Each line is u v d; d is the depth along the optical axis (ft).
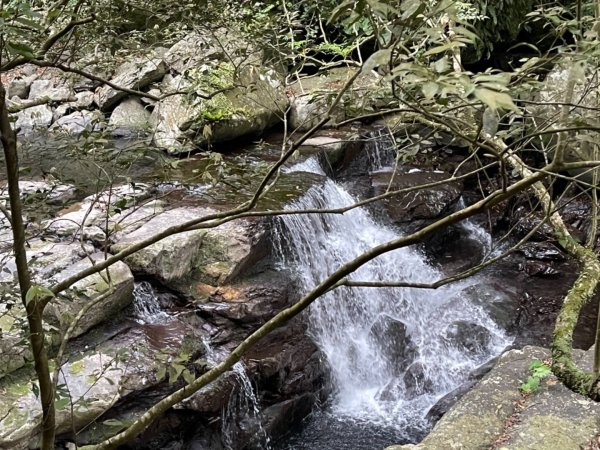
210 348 14.14
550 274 22.30
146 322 13.97
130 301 13.84
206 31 8.81
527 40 29.12
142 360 12.51
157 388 12.48
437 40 3.90
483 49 27.61
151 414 5.22
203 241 15.78
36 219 7.46
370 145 23.89
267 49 8.48
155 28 6.98
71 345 12.37
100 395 11.34
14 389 10.48
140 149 7.20
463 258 23.03
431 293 21.11
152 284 14.66
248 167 10.29
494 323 19.99
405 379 18.35
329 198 20.04
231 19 7.82
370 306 19.38
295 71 8.19
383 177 23.17
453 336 19.47
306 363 15.80
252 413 14.35
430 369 18.54
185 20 7.35
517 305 20.71
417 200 22.22
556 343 9.09
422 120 6.50
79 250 13.51
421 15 4.10
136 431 5.21
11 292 6.82
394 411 17.26
